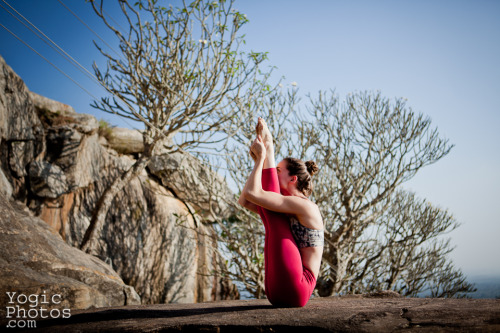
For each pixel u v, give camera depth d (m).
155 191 11.45
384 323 1.57
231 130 8.77
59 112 11.17
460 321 1.48
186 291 10.90
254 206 2.62
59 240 5.32
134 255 10.32
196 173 9.65
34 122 10.09
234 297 12.30
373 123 9.94
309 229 2.26
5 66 9.48
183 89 7.68
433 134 9.90
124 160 11.77
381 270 10.39
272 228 2.24
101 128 11.95
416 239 10.50
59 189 9.87
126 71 7.87
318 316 1.75
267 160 2.36
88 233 7.71
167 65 7.77
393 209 10.68
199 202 10.03
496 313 1.56
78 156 10.45
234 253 9.45
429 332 1.39
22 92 9.89
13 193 9.09
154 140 8.14
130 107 7.59
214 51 7.62
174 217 11.36
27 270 3.78
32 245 4.23
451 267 11.03
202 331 1.69
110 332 1.79
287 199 2.23
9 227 4.17
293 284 2.12
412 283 10.73
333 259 9.35
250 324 1.65
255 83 8.38
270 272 2.20
